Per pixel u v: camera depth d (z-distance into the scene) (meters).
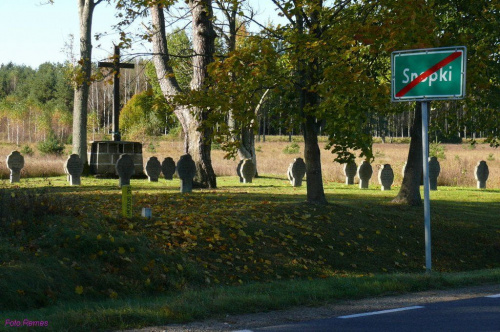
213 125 26.41
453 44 26.91
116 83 47.78
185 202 28.56
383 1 24.67
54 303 15.58
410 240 28.67
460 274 19.34
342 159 27.33
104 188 35.69
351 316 12.68
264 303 13.71
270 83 25.52
